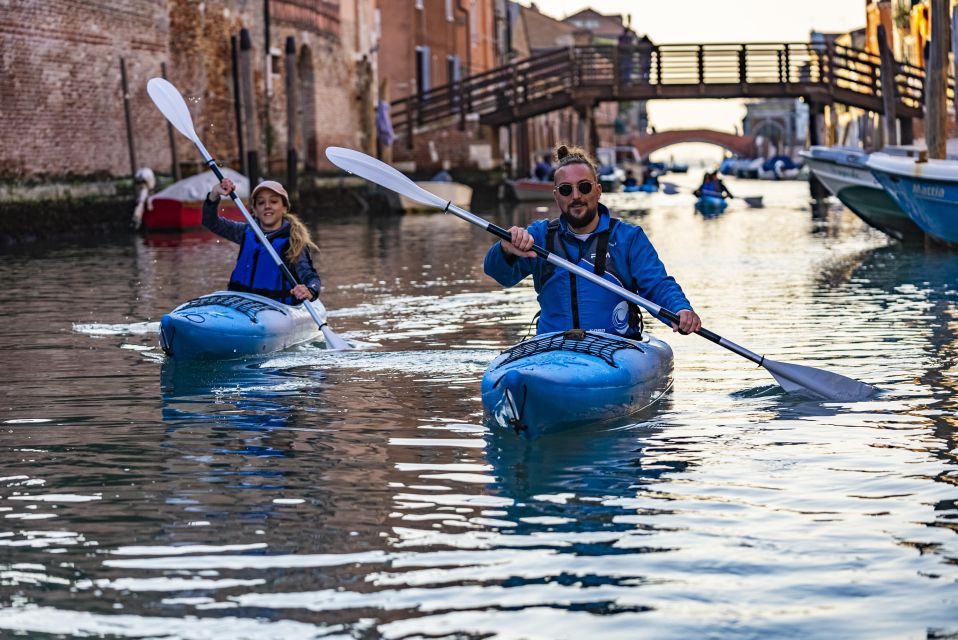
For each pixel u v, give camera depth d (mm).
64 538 5254
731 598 4504
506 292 14867
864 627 4230
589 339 7578
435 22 55188
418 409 7797
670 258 19266
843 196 22219
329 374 9133
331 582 4695
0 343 10828
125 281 16406
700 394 8117
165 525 5422
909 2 47969
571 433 7059
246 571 4824
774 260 18531
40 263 19250
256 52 36969
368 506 5676
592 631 4223
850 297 13477
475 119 46812
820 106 43906
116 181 27906
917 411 7527
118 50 28172
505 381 6863
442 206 7941
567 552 5012
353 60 45938
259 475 6238
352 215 37188
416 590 4605
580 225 7746
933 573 4719
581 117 45750
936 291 13883
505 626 4270
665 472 6195
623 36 82688
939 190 18141
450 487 5973
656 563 4867
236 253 21406
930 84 21359
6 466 6488
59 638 4199
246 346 9852
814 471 6176
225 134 34719
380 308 13234
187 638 4191
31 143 24453
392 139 45938
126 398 8297
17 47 23922
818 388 7910
